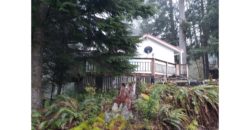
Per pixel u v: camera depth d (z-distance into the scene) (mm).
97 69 6543
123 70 7105
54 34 6414
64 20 5945
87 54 6777
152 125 3705
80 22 5926
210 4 18016
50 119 3920
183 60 18969
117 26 5918
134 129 3543
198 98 4773
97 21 5949
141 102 4031
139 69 10156
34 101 5449
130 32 6730
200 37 20422
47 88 7230
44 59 6602
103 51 6637
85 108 4371
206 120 4594
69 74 6637
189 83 7926
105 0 5754
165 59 14664
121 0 5852
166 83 5965
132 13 6055
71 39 6562
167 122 3879
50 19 5875
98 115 4031
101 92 6898
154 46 14086
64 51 6500
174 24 22828
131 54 7031
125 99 4121
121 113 3832
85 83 7414
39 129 3611
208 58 19484
